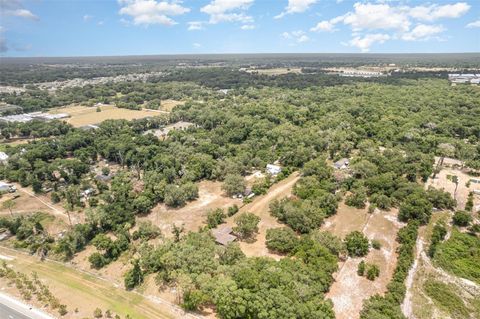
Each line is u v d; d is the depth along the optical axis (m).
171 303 72.06
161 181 124.44
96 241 91.00
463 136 182.00
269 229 92.50
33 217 109.88
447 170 143.88
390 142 168.50
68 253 92.25
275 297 62.03
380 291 75.31
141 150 156.25
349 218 105.69
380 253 88.94
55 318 68.12
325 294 73.75
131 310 70.69
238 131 185.38
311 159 147.25
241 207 115.00
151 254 84.69
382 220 104.44
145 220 109.69
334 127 191.38
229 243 85.00
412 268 82.88
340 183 122.81
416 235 93.94
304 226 96.69
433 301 72.75
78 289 78.50
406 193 113.62
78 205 118.69
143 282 79.44
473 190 123.88
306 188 117.44
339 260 85.81
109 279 82.50
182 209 116.12
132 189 123.00
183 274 71.50
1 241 100.25
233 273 71.50
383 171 131.75
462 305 71.75
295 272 71.56
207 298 67.31
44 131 194.38
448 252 89.94
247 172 146.00
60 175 140.00
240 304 62.28
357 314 68.69
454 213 109.00
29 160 149.75
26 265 89.00
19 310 70.44
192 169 139.88
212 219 102.50
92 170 152.75
